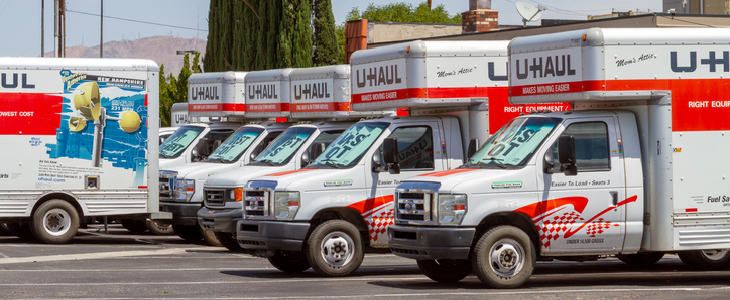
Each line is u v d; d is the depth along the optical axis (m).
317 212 16.84
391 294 14.34
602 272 17.72
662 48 14.75
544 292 14.31
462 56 17.33
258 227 16.97
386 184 17.38
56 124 22.08
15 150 21.88
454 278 16.02
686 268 18.42
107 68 22.42
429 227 14.73
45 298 13.98
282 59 38.25
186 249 22.44
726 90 15.02
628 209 14.90
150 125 22.69
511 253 14.57
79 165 22.25
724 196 15.02
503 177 14.56
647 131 14.96
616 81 14.55
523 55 15.55
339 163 17.41
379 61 17.92
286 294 14.49
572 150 14.09
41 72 22.00
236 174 20.95
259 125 24.41
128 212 22.50
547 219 14.66
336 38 40.84
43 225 22.23
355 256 16.97
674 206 14.84
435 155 17.59
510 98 15.85
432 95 17.12
